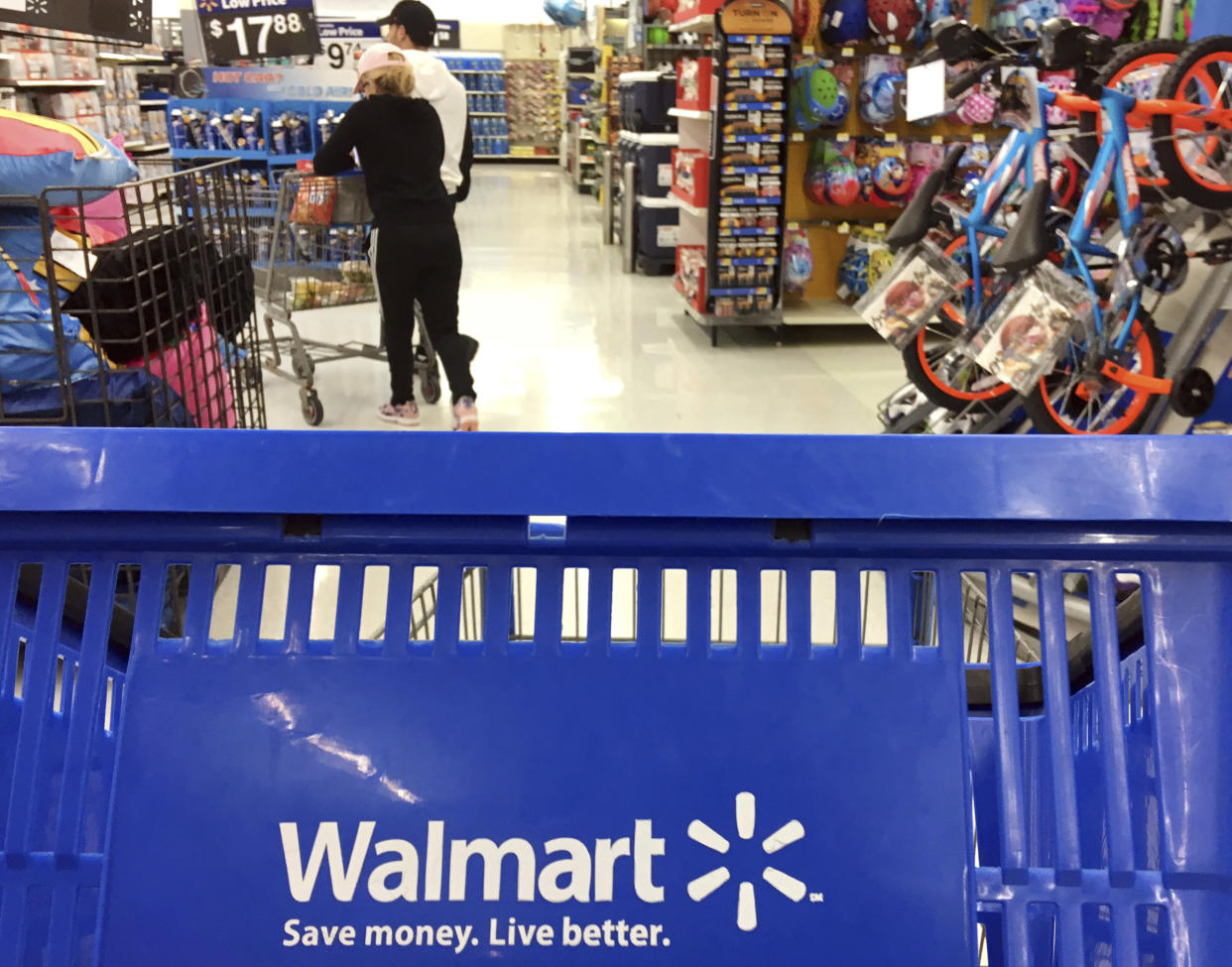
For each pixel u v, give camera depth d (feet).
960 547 2.35
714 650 2.38
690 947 2.31
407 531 2.33
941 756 2.34
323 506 2.24
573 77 59.72
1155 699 2.39
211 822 2.30
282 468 2.24
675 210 29.50
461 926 2.30
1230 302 10.57
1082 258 10.81
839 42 21.50
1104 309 10.84
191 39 36.11
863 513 2.26
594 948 2.31
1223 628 2.38
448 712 2.34
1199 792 2.37
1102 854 3.11
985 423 12.75
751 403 17.93
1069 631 8.92
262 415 12.29
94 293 9.18
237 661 2.35
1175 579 2.39
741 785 2.33
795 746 2.34
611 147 37.65
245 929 2.28
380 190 14.79
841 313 22.31
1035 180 11.06
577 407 17.60
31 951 2.55
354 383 18.85
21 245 9.35
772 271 21.65
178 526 2.33
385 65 14.25
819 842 2.32
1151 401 11.26
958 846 2.32
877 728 2.35
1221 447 2.27
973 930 2.30
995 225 11.75
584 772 2.33
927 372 12.43
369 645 2.40
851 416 17.24
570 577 9.21
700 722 2.34
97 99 27.76
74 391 9.15
